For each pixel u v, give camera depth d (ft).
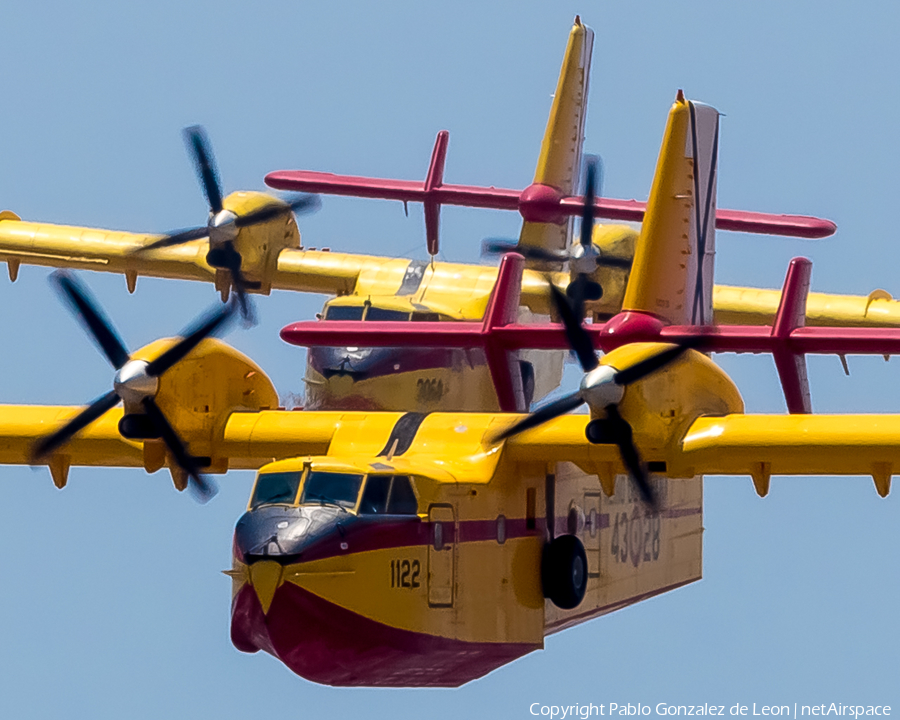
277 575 373.81
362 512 388.57
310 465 395.96
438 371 505.25
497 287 459.73
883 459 391.86
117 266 624.59
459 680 424.87
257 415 443.32
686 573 515.50
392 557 389.39
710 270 452.76
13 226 640.17
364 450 426.10
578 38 596.70
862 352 413.18
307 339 466.29
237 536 385.50
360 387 497.87
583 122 605.31
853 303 569.23
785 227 571.69
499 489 417.49
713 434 401.90
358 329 463.01
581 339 419.74
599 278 584.40
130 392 420.77
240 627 382.63
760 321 574.56
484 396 523.70
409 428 430.20
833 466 396.98
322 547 378.94
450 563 402.52
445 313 525.34
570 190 602.03
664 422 402.11
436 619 398.62
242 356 447.01
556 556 432.66
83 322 425.28
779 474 404.16
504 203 595.88
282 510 387.55
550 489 438.40
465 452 421.18
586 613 454.40
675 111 431.43
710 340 418.31
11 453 449.89
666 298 431.43
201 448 440.45
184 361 431.84
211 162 581.53
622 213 584.81
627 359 396.78
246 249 588.50
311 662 385.50
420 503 397.39
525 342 455.63
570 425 419.95
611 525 467.93
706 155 444.14
